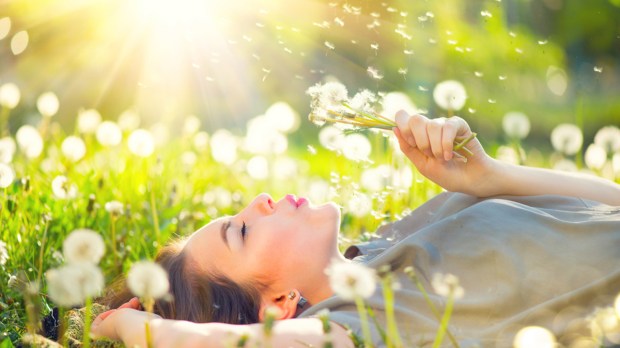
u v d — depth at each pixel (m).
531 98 9.34
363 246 2.80
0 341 2.30
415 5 3.93
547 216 2.33
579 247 2.22
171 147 5.41
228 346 1.63
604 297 2.10
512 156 4.23
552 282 2.17
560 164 4.42
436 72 6.26
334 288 1.53
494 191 2.62
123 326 2.14
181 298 2.51
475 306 2.15
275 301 2.48
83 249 1.62
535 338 1.90
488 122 6.75
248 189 4.91
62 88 8.39
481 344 2.07
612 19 10.64
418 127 2.48
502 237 2.29
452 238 2.36
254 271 2.47
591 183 2.65
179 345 1.99
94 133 5.20
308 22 4.22
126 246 3.41
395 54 4.36
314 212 2.52
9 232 3.08
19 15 8.41
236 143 5.21
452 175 2.63
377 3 3.30
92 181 4.05
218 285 2.50
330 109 2.55
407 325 2.13
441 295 2.21
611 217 2.30
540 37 10.17
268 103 7.79
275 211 2.54
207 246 2.54
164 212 3.93
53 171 4.20
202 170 4.97
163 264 2.61
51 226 3.38
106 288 2.85
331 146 3.36
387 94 3.29
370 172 3.64
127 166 4.40
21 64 8.39
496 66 8.88
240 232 2.53
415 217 2.89
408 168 3.58
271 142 4.60
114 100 8.26
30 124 5.68
